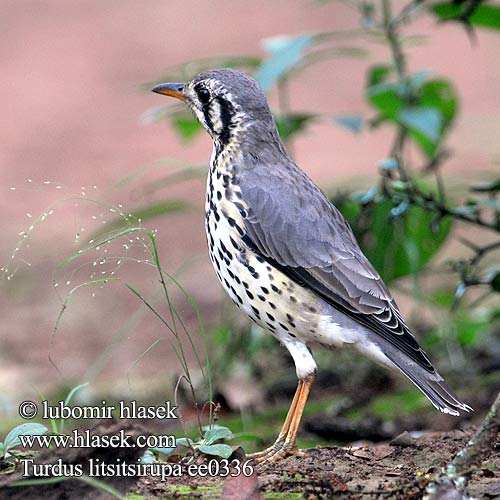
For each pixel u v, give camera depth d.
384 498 8.39
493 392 14.27
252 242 10.92
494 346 15.80
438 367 15.52
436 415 13.60
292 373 15.77
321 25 32.22
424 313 18.02
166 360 17.64
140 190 23.19
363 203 13.27
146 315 19.61
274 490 8.70
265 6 34.44
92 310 20.05
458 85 28.28
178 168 23.47
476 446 8.03
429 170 14.78
